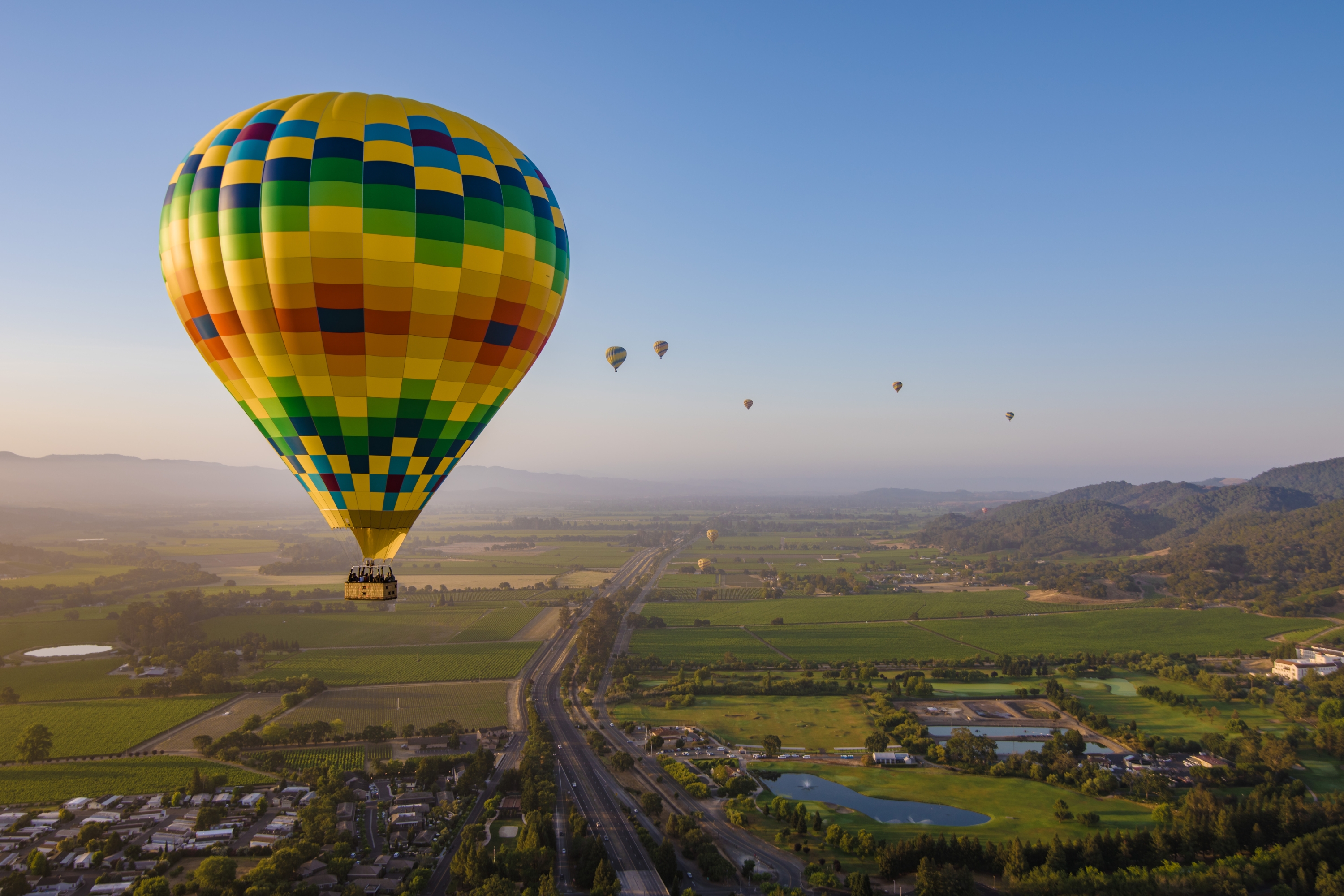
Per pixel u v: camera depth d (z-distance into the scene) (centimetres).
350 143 2905
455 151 3045
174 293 3089
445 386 3128
